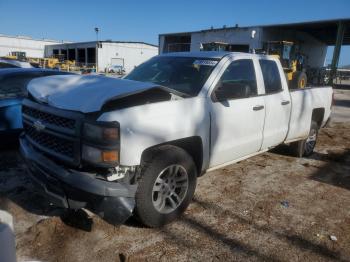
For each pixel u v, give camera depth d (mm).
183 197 3711
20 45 67688
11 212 3773
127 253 3131
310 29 37812
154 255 3127
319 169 5812
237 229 3656
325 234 3658
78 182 3018
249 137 4582
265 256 3209
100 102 3027
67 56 62719
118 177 3105
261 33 34594
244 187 4812
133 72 4949
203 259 3113
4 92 5840
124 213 3078
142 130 3148
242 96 4387
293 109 5484
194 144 3879
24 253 3057
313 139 6562
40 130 3385
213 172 5336
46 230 3400
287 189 4840
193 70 4316
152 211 3369
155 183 3361
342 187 5051
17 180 4672
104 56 50781
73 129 3070
